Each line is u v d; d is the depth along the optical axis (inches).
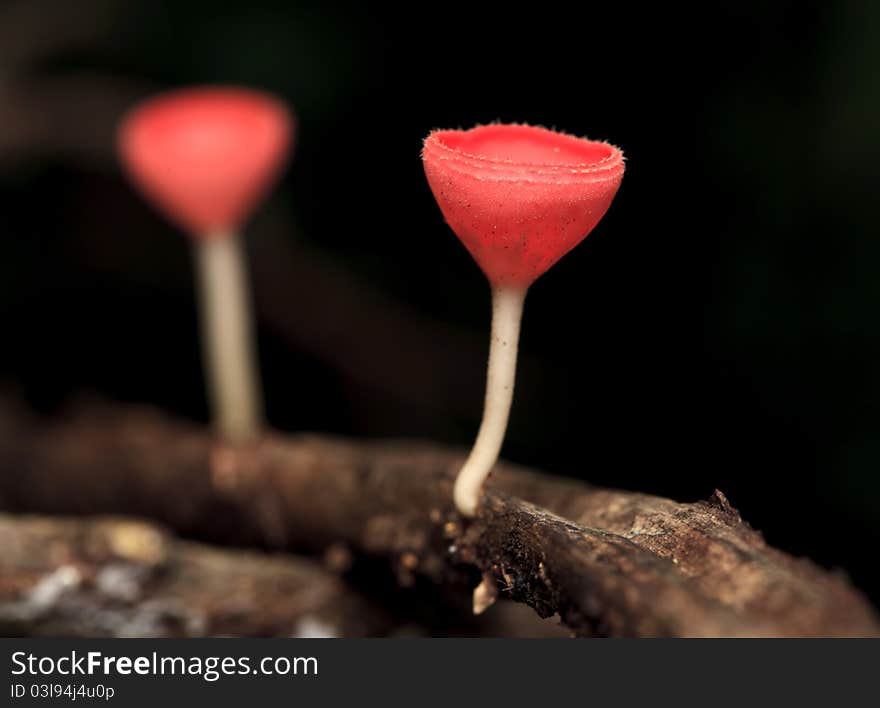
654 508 6.2
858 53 8.3
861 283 8.5
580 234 6.0
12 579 6.7
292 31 9.1
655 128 8.9
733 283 8.8
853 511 8.5
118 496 7.8
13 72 9.2
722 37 8.7
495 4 9.0
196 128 7.4
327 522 7.0
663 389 9.0
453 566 6.4
